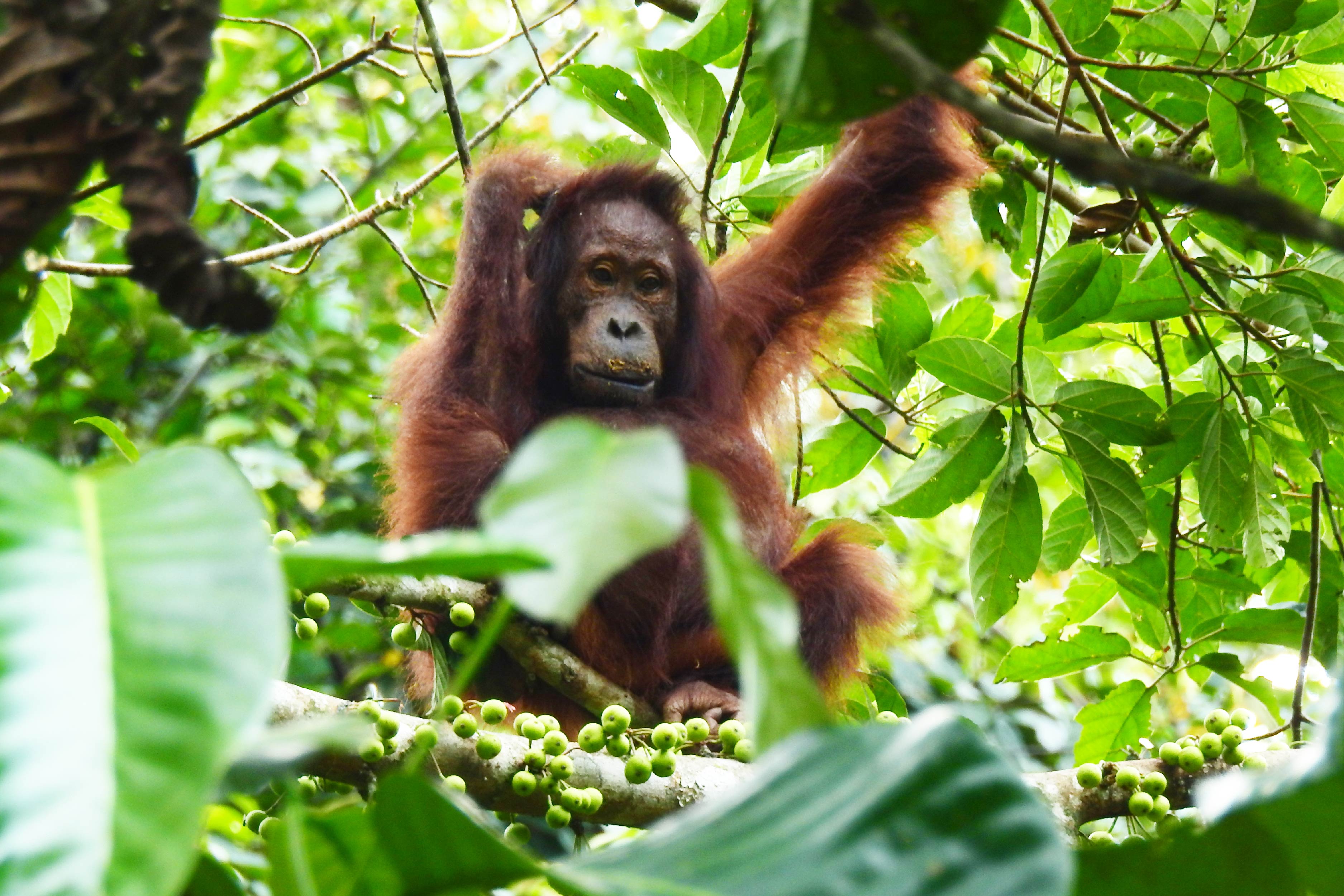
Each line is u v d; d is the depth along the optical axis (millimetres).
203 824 2697
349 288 18375
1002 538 9070
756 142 9633
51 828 2098
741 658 2664
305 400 17109
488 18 21188
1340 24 8477
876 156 11117
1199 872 2977
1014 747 14664
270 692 2346
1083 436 8859
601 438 2625
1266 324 9953
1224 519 8961
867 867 2480
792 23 3426
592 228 10062
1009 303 18672
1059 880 2406
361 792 6262
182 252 3375
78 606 2354
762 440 11336
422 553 2510
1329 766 2602
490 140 16609
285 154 17984
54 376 15773
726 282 11211
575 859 2854
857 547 10664
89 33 3420
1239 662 8859
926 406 10578
